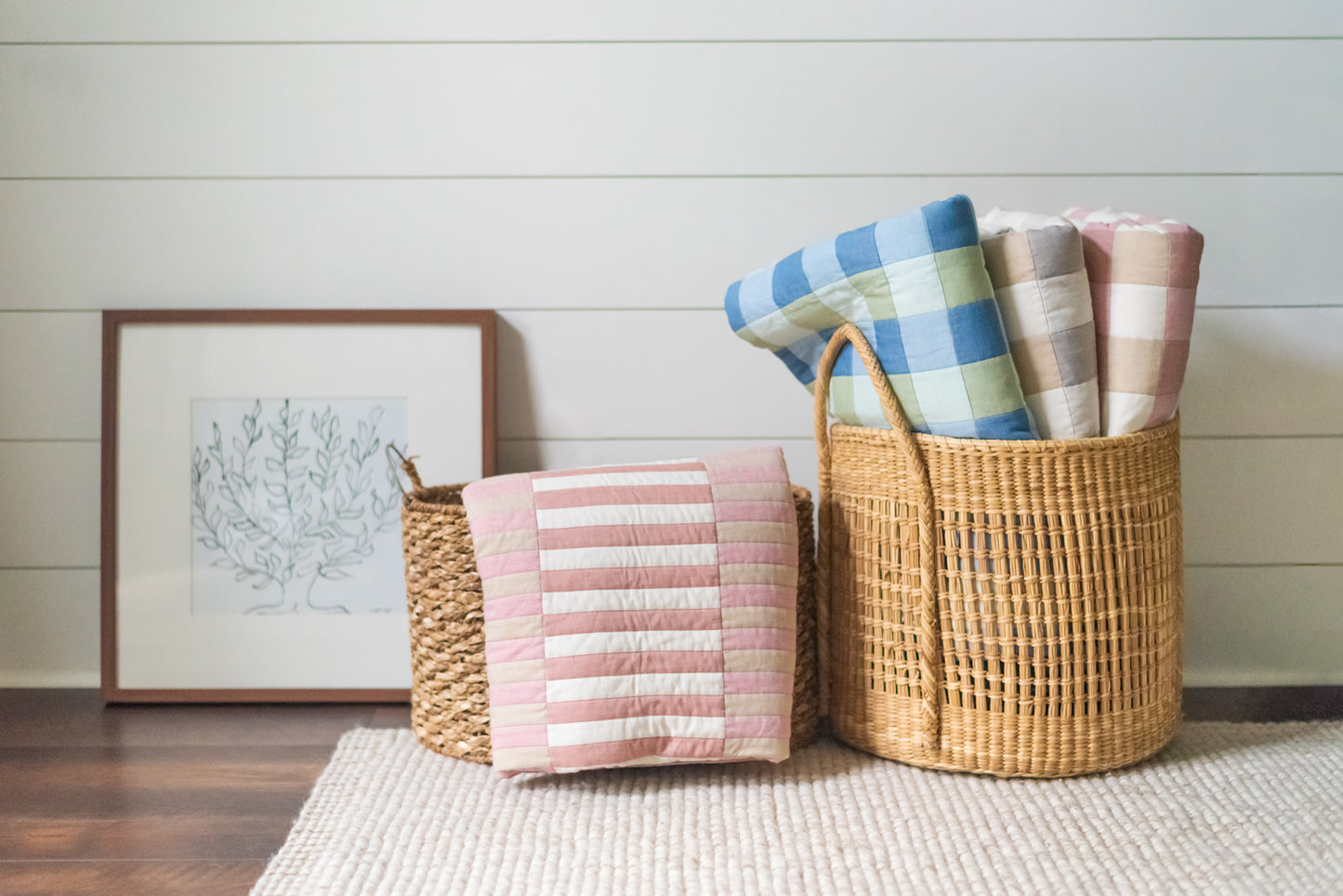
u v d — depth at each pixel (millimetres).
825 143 1551
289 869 1052
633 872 1041
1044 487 1206
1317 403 1596
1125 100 1550
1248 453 1599
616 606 1211
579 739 1188
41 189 1544
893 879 1024
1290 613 1618
